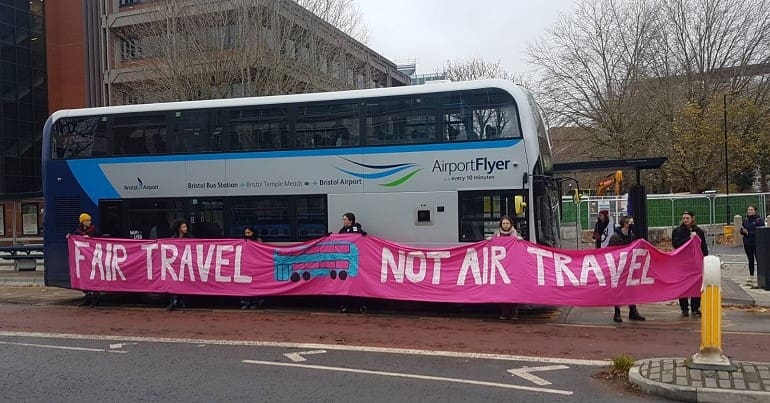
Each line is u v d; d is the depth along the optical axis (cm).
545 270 1024
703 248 1079
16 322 1130
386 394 631
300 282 1181
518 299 1034
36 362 805
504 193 1127
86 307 1319
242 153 1282
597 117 3575
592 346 848
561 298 1014
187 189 1315
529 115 1135
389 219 1185
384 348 855
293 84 2648
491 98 1150
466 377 695
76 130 1403
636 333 939
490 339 909
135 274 1282
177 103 1337
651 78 3619
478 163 1142
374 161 1199
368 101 1214
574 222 2950
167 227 1327
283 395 633
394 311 1189
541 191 1127
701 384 597
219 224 1295
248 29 2566
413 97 1189
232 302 1341
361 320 1095
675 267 992
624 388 639
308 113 1251
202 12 2597
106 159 1373
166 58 2652
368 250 1140
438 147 1165
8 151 4894
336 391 645
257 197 1269
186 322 1105
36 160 5103
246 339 935
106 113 1384
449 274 1081
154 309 1277
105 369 761
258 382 687
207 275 1239
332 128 1233
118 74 3928
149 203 1339
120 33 4225
